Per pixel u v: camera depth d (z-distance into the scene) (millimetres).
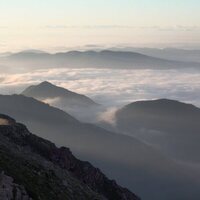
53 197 65562
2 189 55406
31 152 95688
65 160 106812
